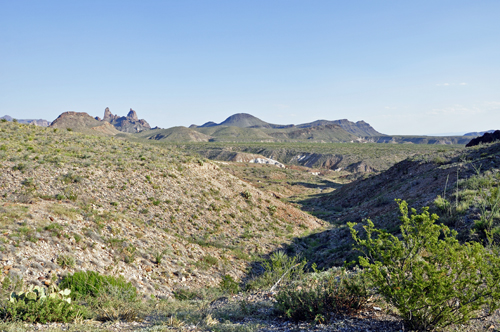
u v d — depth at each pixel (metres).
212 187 30.39
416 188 29.31
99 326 6.86
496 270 4.89
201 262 16.12
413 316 5.44
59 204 16.45
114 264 12.63
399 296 5.29
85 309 7.74
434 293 4.99
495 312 5.85
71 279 9.91
